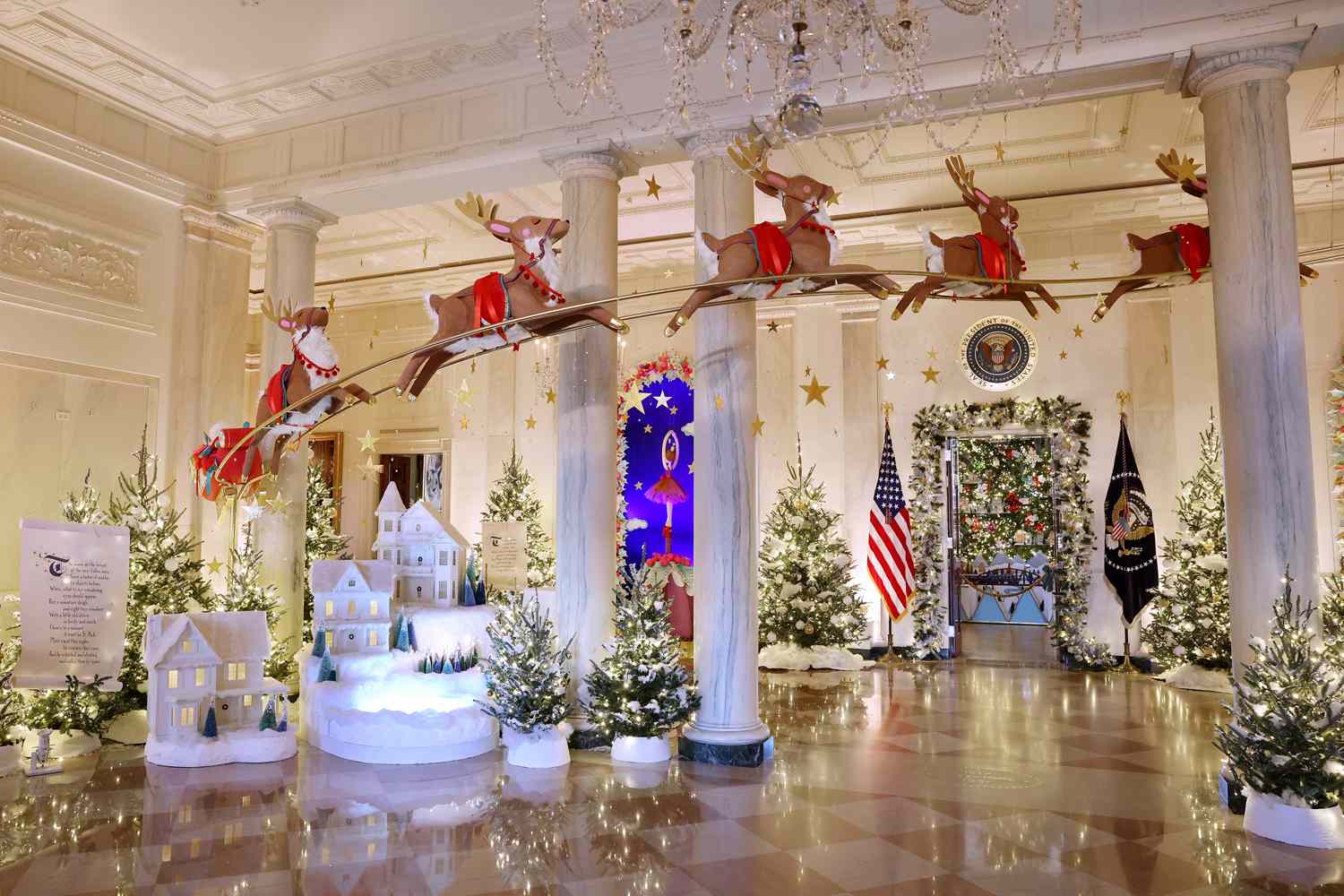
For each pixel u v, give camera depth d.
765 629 10.56
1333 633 5.18
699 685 6.34
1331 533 9.14
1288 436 5.12
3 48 6.76
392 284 13.16
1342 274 9.30
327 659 6.71
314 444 14.14
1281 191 5.27
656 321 12.33
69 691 6.33
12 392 6.87
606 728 6.27
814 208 5.05
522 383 12.96
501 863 4.29
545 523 12.64
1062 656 10.34
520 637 6.20
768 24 5.04
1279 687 4.76
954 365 10.98
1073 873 4.20
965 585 14.95
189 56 7.03
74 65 7.11
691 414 12.23
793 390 11.59
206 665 6.25
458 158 7.29
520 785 5.59
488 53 6.94
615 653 6.32
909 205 10.28
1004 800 5.31
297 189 7.95
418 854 4.40
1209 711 7.81
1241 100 5.37
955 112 6.21
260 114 7.91
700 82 6.52
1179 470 10.05
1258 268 5.25
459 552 7.59
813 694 8.66
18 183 6.93
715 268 5.12
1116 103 7.71
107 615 6.39
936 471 10.88
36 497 7.00
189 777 5.74
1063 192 9.84
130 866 4.21
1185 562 9.24
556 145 6.88
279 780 5.67
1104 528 10.29
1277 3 5.31
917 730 7.13
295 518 8.12
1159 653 9.48
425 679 6.70
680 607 12.38
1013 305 10.80
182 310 8.16
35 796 5.32
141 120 7.80
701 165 6.57
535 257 5.32
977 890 4.00
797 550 10.60
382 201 8.03
